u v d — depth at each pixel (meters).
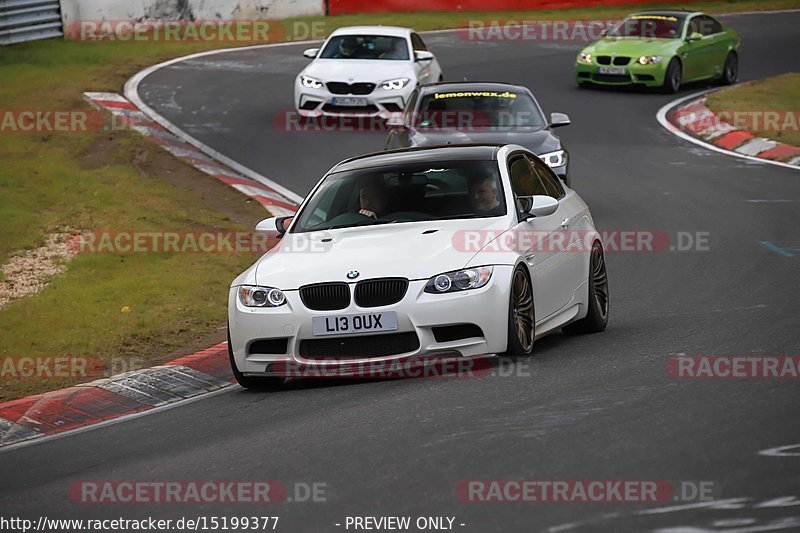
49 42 102.38
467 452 21.06
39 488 22.42
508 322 28.12
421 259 28.25
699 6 140.88
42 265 45.00
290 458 22.11
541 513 17.69
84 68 91.69
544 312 30.45
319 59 77.50
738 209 53.84
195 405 28.95
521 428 22.34
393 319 27.61
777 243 46.16
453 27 121.12
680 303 37.06
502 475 19.58
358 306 27.86
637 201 56.94
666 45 90.00
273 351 28.78
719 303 36.19
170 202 55.78
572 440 21.25
